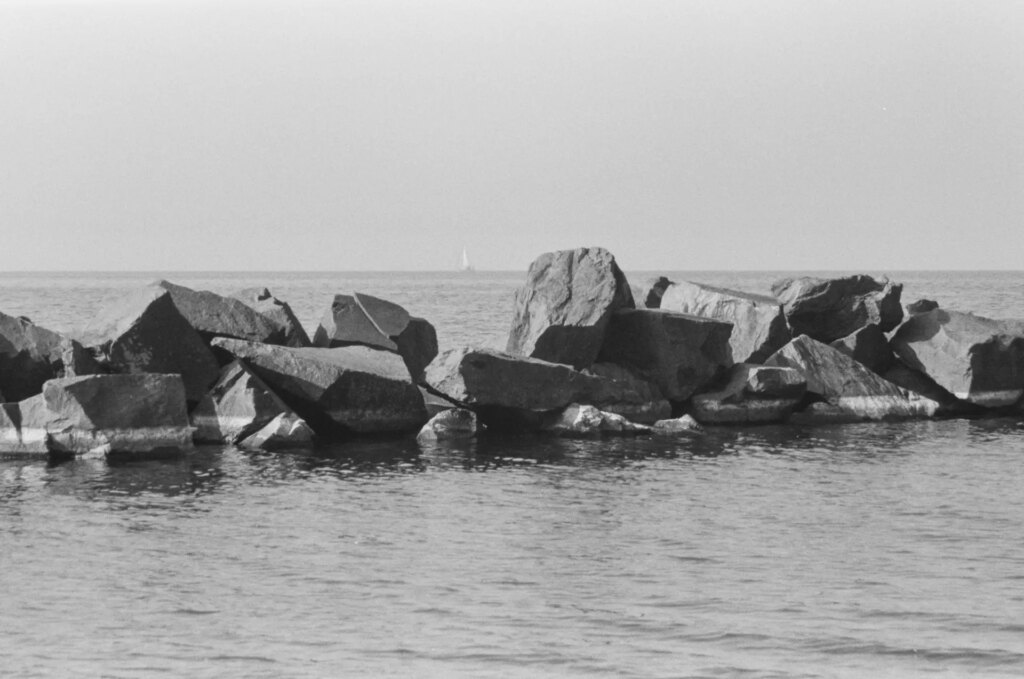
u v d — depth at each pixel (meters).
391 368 40.94
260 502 29.09
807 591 21.25
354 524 26.75
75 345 37.31
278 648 18.31
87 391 35.06
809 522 26.95
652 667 17.42
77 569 22.77
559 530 26.17
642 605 20.47
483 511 28.23
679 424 41.56
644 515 27.75
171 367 38.22
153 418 35.72
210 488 30.81
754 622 19.48
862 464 35.16
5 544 24.66
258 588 21.55
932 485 31.61
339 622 19.58
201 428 37.97
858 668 17.38
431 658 17.86
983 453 37.38
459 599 20.86
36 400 35.34
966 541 24.98
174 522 26.83
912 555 23.78
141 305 38.31
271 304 43.56
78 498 29.36
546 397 41.03
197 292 41.44
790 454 37.12
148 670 17.31
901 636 18.77
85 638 18.77
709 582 21.89
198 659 17.81
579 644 18.44
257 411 37.72
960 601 20.55
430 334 47.56
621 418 41.00
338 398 39.38
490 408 40.78
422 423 41.09
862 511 28.14
